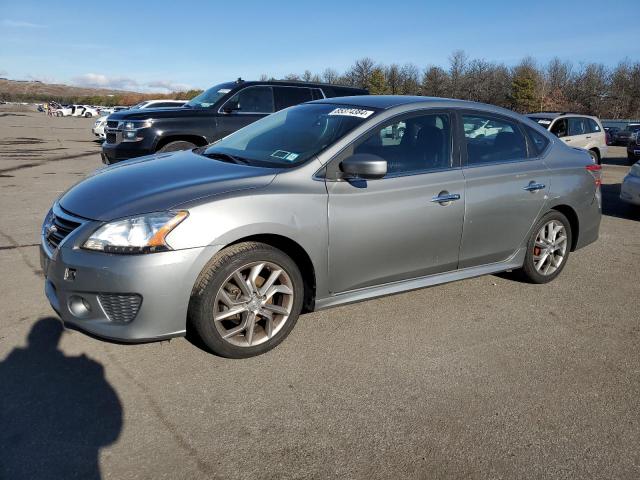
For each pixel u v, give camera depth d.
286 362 3.25
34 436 2.47
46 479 2.21
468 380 3.15
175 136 8.39
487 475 2.38
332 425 2.67
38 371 3.01
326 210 3.34
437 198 3.82
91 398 2.78
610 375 3.30
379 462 2.42
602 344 3.72
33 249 5.29
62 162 13.52
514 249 4.47
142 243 2.82
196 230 2.91
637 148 17.80
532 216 4.48
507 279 4.97
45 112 72.44
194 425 2.61
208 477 2.27
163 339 2.93
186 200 2.98
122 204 2.99
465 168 4.07
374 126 3.69
